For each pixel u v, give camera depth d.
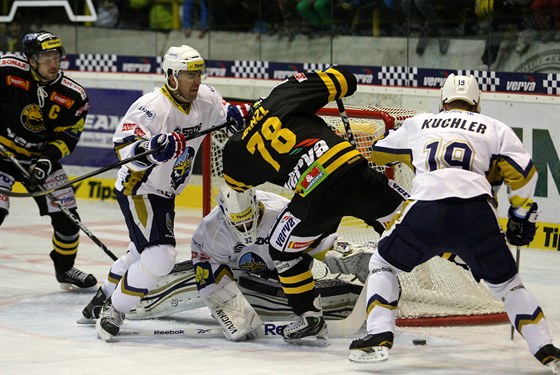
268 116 12.03
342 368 11.38
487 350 12.27
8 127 14.89
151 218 12.59
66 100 14.89
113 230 21.12
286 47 22.80
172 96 12.68
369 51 21.70
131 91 24.67
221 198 12.68
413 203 10.90
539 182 19.42
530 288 15.96
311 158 11.76
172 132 12.67
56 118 14.94
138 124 12.52
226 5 23.42
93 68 25.17
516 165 10.85
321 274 14.76
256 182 12.22
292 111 11.92
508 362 11.73
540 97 19.42
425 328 13.36
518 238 11.23
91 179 25.25
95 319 13.55
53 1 25.56
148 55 24.45
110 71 24.92
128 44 24.67
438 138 11.05
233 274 13.40
